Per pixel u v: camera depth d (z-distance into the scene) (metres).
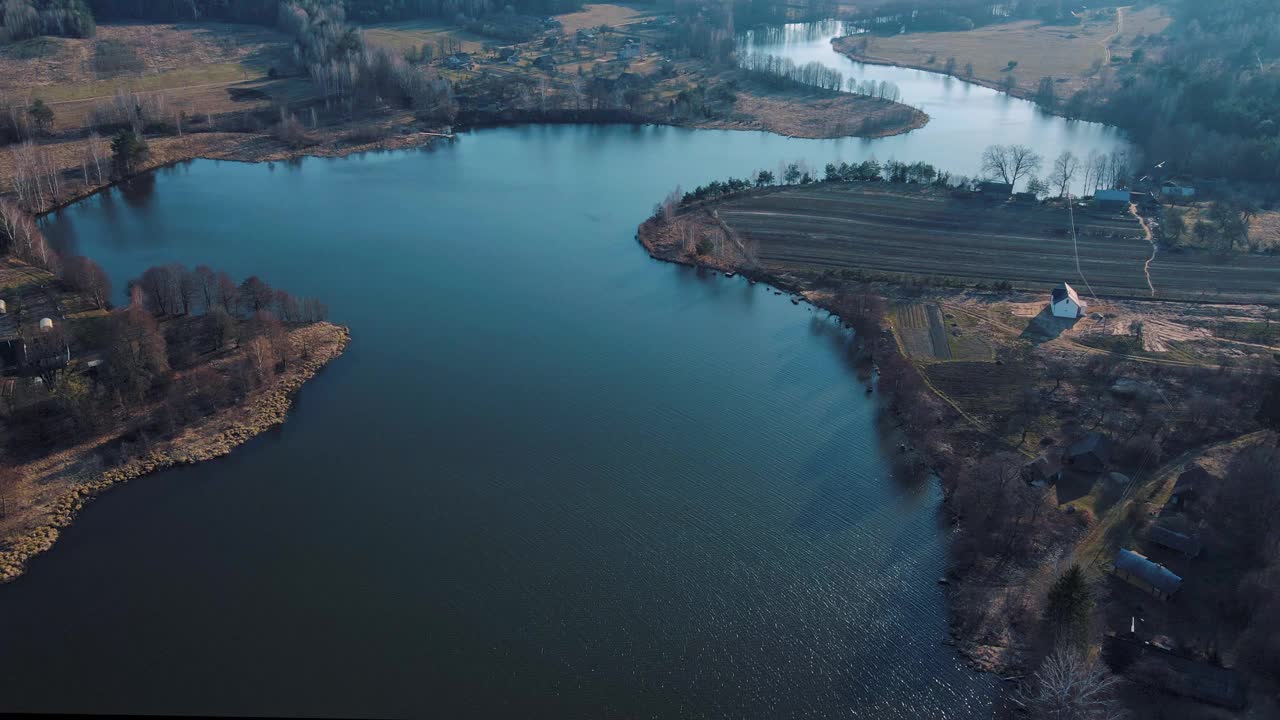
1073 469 155.50
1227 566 132.38
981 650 123.00
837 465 162.25
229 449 162.38
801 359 198.75
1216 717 106.75
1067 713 106.19
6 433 157.12
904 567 138.25
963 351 196.12
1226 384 177.50
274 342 186.38
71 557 137.12
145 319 188.00
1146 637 119.75
